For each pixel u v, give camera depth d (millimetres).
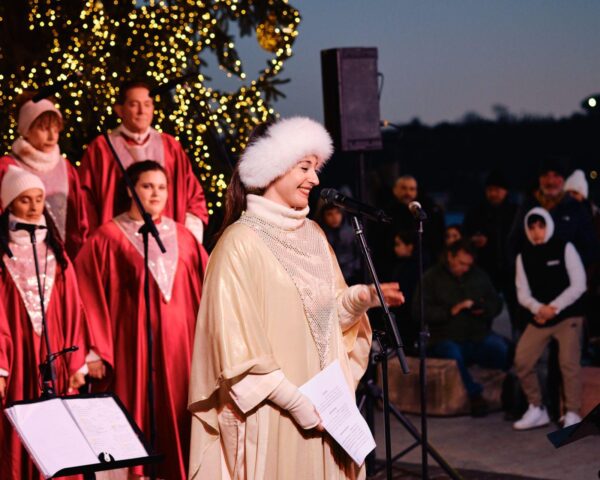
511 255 10836
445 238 11992
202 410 5133
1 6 10078
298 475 5039
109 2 10523
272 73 11125
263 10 11312
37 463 4750
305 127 5156
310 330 5160
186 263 7719
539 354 9312
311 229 5367
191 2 10906
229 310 4996
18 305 7195
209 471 5137
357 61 8641
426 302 10211
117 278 7562
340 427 5059
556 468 8219
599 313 10273
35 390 7164
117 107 8430
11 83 10039
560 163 10008
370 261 5160
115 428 5129
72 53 10047
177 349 7527
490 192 12375
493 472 8188
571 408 9195
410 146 19188
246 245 5098
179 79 7711
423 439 6625
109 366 7457
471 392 9953
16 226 6672
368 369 8039
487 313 10203
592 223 10281
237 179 5309
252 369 4926
